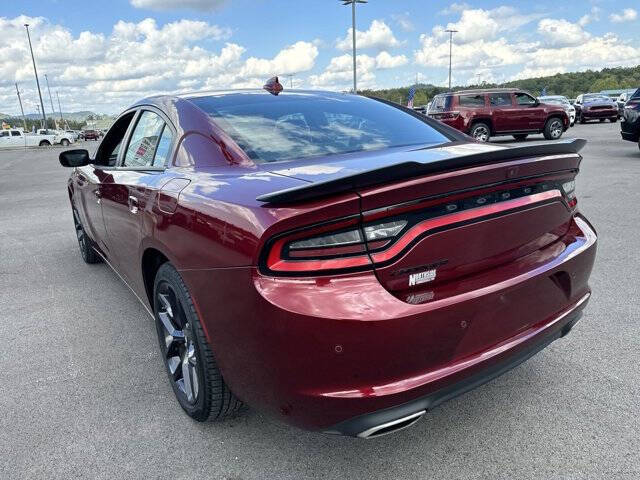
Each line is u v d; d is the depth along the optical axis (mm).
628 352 3010
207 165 2482
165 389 2877
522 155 2053
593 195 7680
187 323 2387
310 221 1730
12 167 21734
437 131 3059
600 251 4898
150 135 3084
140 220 2697
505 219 2051
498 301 2004
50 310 4098
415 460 2229
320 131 2768
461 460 2211
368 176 1702
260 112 2840
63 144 48469
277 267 1779
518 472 2123
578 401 2574
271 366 1847
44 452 2373
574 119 26797
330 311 1719
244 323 1891
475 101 18031
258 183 2096
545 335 2225
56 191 11875
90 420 2605
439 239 1878
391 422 1842
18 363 3232
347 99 3283
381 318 1738
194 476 2191
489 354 2004
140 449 2369
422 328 1806
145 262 2854
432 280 1897
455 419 2490
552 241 2350
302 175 2123
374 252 1793
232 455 2311
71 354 3334
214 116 2732
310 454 2299
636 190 7926
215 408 2344
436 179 1809
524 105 18219
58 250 6004
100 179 3605
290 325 1743
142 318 3883
